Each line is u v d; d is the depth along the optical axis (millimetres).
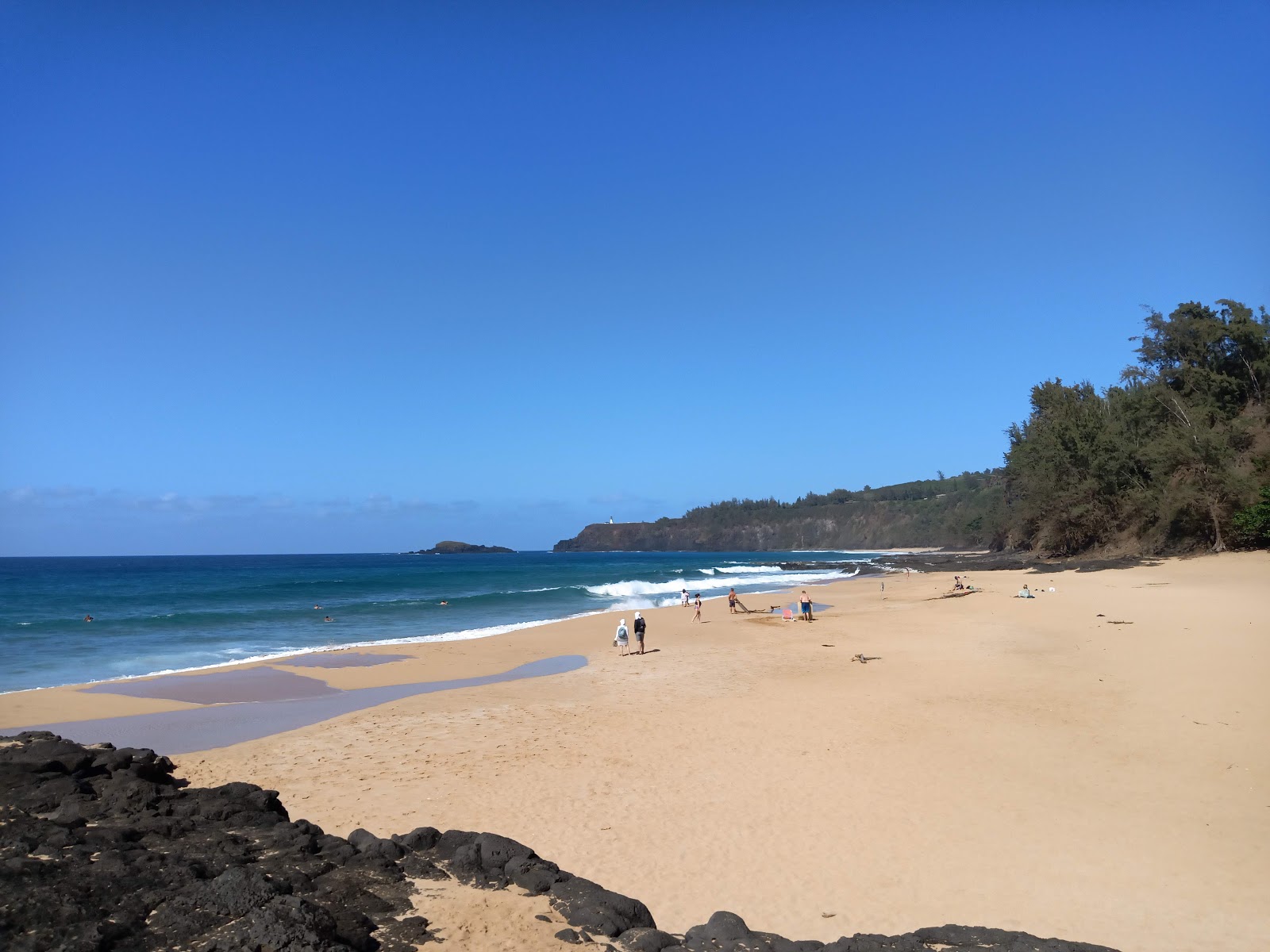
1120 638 20656
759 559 156625
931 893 7340
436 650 25047
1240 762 10406
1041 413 68938
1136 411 55812
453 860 5328
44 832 4844
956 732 12609
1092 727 12438
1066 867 7770
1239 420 49281
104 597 49969
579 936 4355
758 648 23844
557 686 18500
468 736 13688
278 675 20609
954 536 144375
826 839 8695
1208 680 14734
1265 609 23906
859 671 18703
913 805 9586
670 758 11961
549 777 11109
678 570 94625
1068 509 57406
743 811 9602
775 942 4547
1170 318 56281
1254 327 51188
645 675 19641
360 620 36719
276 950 3561
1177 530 49469
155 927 3768
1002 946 4758
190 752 12977
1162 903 6977
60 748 7098
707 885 7637
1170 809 9062
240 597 50500
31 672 22547
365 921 4164
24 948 3383
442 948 4031
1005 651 20109
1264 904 6879
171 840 5160
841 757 11609
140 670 22766
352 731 14320
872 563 88875
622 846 8594
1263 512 42281
